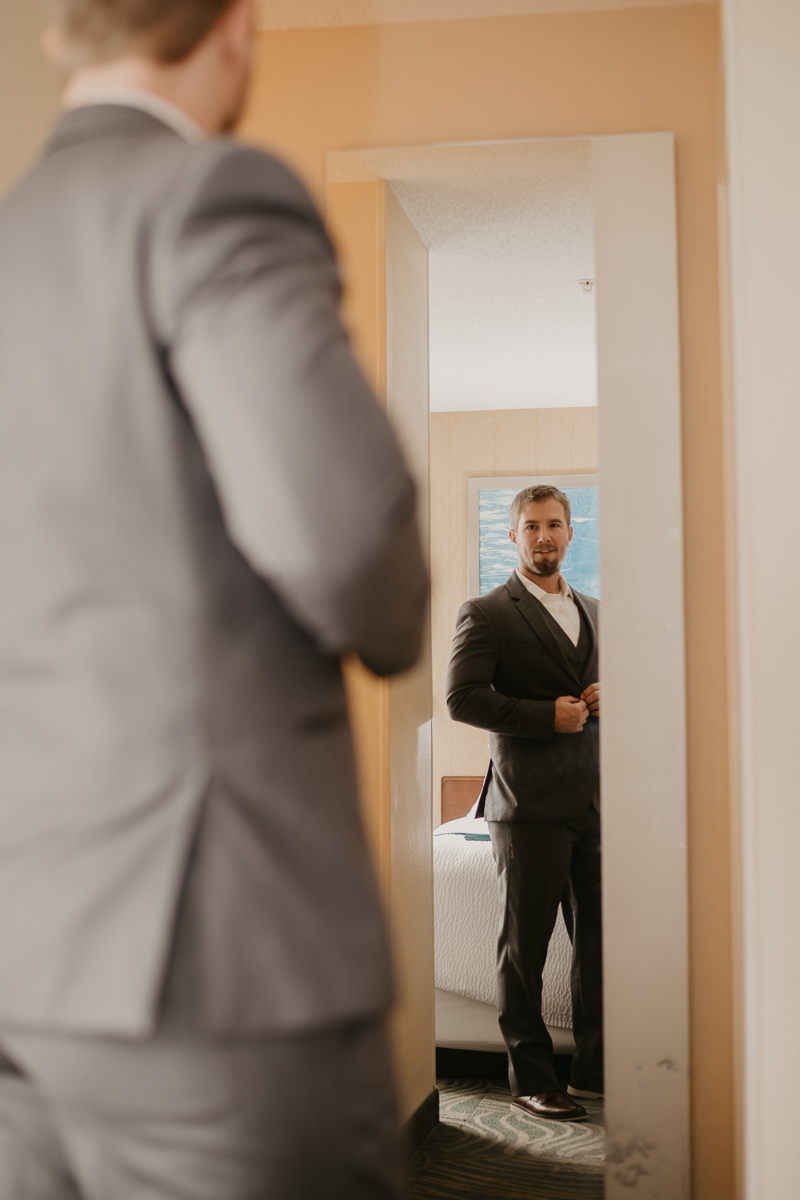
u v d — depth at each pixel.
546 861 2.61
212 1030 0.52
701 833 2.01
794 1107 1.32
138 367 0.56
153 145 0.61
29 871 0.54
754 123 1.38
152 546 0.55
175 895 0.52
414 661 0.64
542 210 2.50
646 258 2.05
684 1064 1.94
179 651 0.54
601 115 2.12
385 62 2.20
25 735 0.55
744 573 1.39
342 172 2.21
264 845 0.55
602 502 2.04
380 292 2.26
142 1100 0.54
